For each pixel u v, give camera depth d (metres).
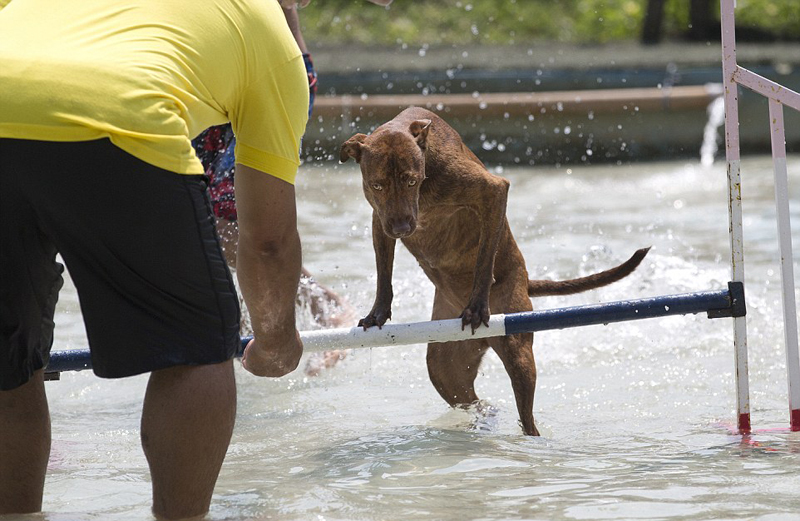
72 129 4.14
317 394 8.44
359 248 13.19
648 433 6.95
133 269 4.37
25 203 4.32
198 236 4.41
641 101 20.47
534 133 20.34
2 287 4.46
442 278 7.74
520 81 25.25
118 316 4.46
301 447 6.68
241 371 9.18
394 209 6.62
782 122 6.75
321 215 15.38
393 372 9.16
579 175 19.11
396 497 5.29
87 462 6.41
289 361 5.45
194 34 4.41
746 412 6.82
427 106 19.92
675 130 20.70
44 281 4.61
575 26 33.75
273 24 4.66
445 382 7.77
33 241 4.45
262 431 7.23
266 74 4.62
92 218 4.26
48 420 5.01
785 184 6.78
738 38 31.12
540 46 30.98
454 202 7.00
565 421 7.46
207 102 4.47
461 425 7.41
